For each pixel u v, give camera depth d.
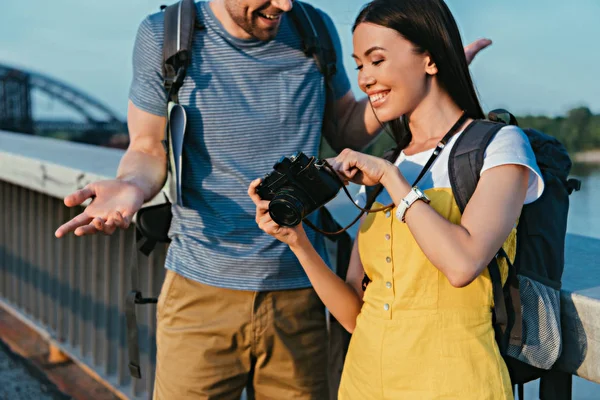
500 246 1.27
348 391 1.49
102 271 3.31
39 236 3.85
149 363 2.96
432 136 1.47
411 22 1.38
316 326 1.91
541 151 1.48
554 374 1.49
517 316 1.34
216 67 1.82
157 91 1.84
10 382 3.53
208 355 1.83
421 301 1.36
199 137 1.82
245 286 1.80
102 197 1.66
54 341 3.72
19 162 3.40
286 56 1.86
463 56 1.45
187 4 1.85
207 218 1.84
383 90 1.43
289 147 1.85
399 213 1.31
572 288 1.45
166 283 1.91
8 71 34.53
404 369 1.35
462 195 1.32
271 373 1.89
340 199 2.46
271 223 1.50
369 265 1.47
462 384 1.30
